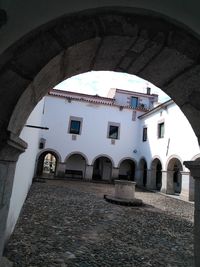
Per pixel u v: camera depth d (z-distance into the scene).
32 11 2.02
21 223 6.49
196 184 2.82
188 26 2.25
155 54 2.45
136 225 7.73
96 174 26.47
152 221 8.55
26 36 2.00
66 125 24.30
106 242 5.73
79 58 2.47
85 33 2.12
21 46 2.00
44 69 2.08
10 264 3.69
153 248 5.61
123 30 2.17
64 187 16.44
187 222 8.89
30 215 7.55
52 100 24.23
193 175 2.84
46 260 4.35
